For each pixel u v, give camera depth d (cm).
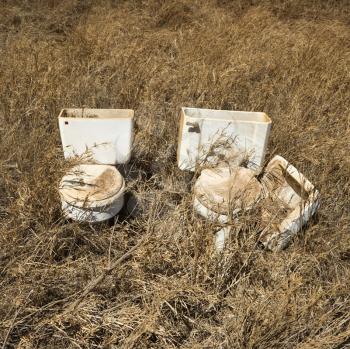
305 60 486
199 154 260
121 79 427
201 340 199
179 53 506
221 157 261
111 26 551
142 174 306
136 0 680
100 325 190
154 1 671
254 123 251
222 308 211
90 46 496
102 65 457
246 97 414
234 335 191
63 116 256
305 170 311
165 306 203
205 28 581
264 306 194
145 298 206
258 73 462
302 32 596
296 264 233
